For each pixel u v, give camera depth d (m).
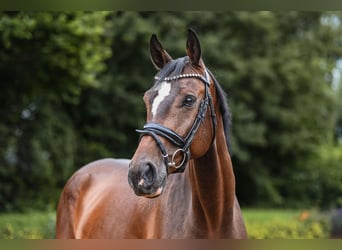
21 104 14.32
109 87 17.69
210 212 3.40
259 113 20.47
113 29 17.30
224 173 3.43
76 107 18.05
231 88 19.31
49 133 16.11
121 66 18.50
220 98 3.41
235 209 3.71
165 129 3.00
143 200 4.02
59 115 17.16
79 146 18.05
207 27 19.45
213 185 3.35
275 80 19.86
